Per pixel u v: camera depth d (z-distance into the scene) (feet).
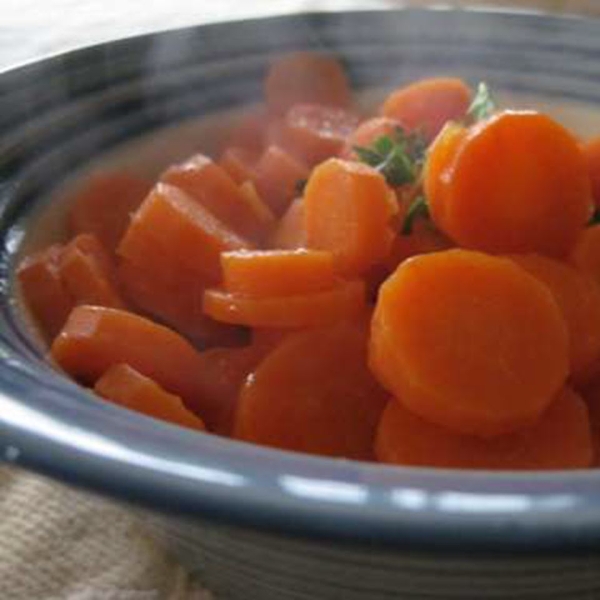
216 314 0.77
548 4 1.50
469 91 1.00
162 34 0.94
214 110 0.97
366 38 1.04
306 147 0.98
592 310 0.76
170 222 0.83
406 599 0.63
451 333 0.71
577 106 1.04
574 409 0.72
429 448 0.70
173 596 0.73
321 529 0.53
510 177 0.78
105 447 0.56
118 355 0.75
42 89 0.85
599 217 0.84
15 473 0.79
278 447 0.73
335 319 0.76
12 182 0.82
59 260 0.82
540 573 0.60
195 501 0.54
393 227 0.80
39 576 0.74
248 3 1.59
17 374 0.61
